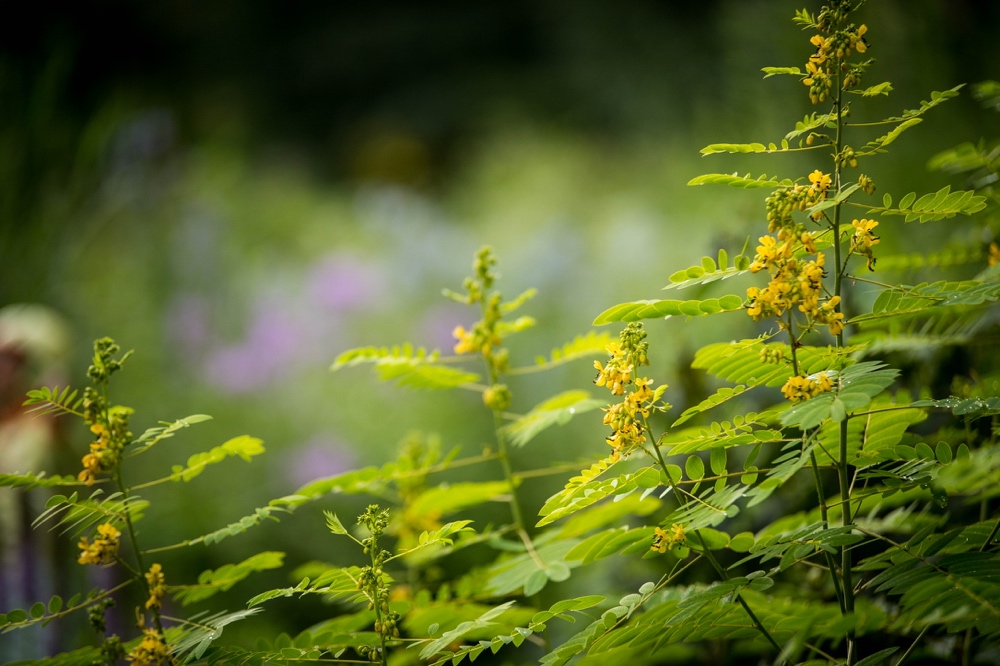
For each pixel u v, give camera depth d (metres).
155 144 9.71
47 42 8.84
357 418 8.09
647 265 8.99
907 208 2.77
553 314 8.99
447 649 3.11
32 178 7.53
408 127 22.41
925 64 5.14
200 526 6.63
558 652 2.83
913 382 3.34
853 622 2.68
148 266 9.91
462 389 8.02
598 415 6.61
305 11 24.38
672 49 15.48
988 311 3.16
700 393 3.73
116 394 7.98
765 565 3.36
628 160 14.20
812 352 2.83
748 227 4.42
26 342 4.40
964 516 3.21
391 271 11.05
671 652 3.13
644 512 3.19
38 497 4.01
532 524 6.14
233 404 8.30
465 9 24.38
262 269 11.41
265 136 22.70
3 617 2.85
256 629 5.18
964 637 3.02
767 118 6.74
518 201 13.62
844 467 2.78
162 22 21.94
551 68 20.69
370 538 2.86
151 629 2.88
